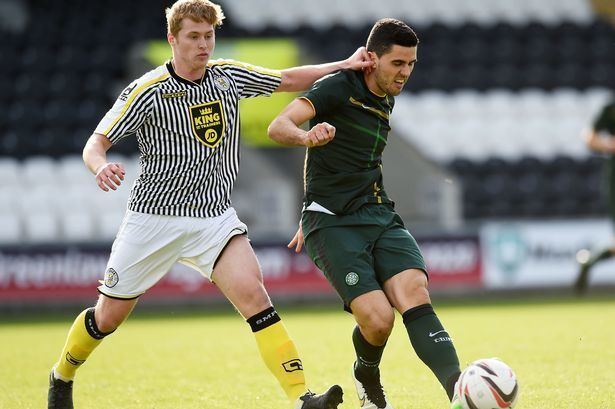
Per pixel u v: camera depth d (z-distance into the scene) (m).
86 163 18.14
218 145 18.80
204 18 18.11
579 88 79.88
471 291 58.28
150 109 18.34
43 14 80.25
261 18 82.62
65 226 64.19
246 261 18.61
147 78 18.42
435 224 65.12
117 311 19.23
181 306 55.69
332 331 39.91
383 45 18.98
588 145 48.41
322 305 56.31
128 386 25.39
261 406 21.81
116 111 18.38
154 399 23.16
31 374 28.47
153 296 55.50
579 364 27.16
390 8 84.94
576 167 73.00
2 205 64.88
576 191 71.81
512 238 58.34
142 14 81.06
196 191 18.73
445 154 74.31
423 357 17.81
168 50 70.31
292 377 18.20
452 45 81.44
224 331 41.50
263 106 64.75
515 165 72.50
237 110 19.22
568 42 83.25
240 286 18.41
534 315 45.16
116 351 34.12
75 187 66.38
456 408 16.52
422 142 74.50
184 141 18.50
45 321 49.91
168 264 19.09
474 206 70.44
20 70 75.19
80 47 76.94
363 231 19.05
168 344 36.34
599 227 59.25
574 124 77.06
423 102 76.44
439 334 17.89
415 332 17.98
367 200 19.31
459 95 77.75
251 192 64.25
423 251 57.34
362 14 84.38
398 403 21.69
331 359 30.12
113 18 79.88
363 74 19.56
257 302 18.42
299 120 18.77
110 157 68.31
